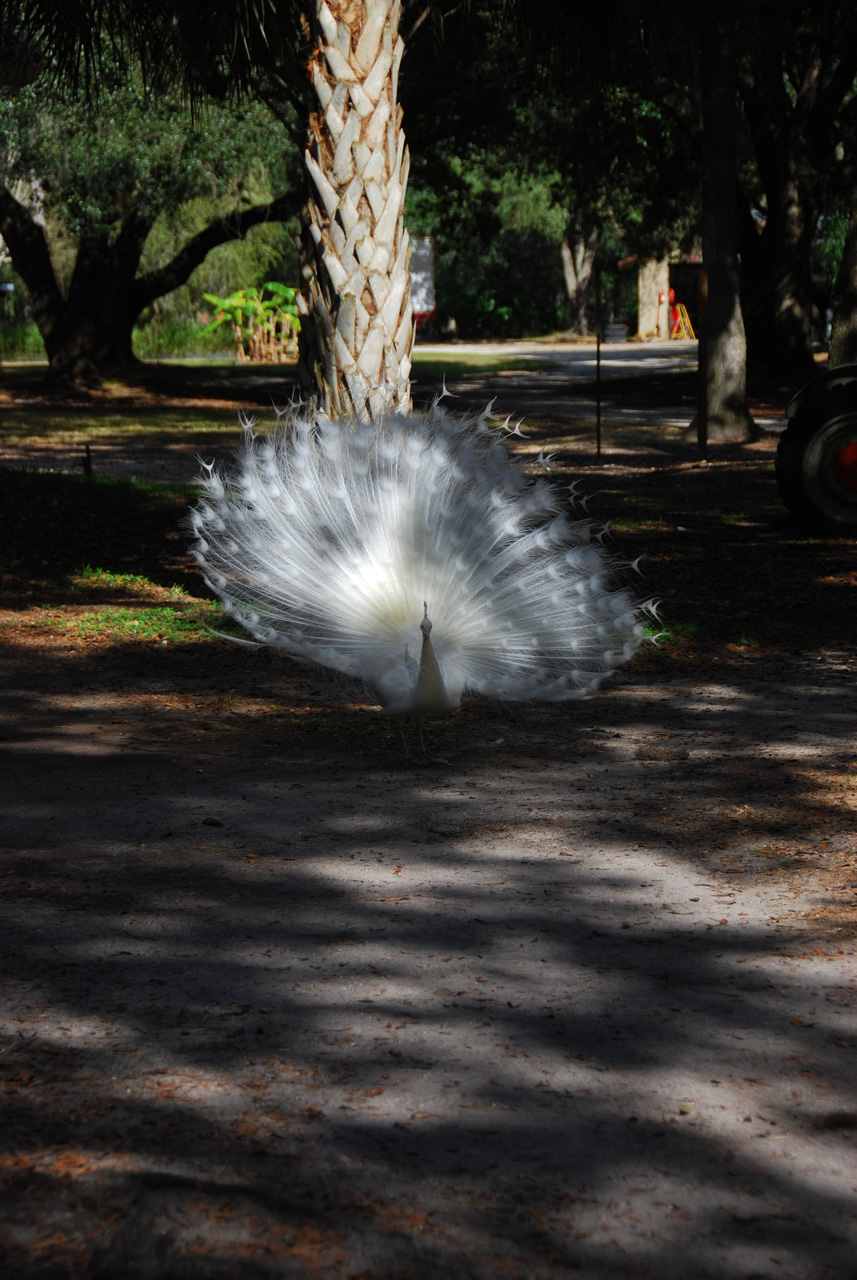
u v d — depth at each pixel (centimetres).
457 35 2933
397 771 736
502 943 503
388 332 1019
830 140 3481
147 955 490
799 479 1559
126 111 2886
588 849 607
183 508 1783
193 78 1326
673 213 3866
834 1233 326
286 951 495
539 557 718
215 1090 389
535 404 3669
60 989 459
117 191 3303
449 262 8025
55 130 3005
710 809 659
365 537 695
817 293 3772
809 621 1138
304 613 704
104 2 1249
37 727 829
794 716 842
